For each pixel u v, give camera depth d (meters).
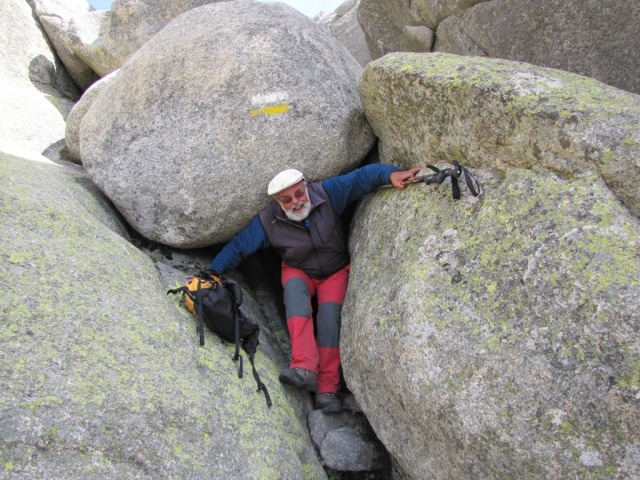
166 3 7.47
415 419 3.22
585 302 2.66
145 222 4.63
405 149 4.32
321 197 4.38
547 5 4.49
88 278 3.35
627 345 2.49
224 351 3.79
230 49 4.55
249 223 4.69
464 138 3.64
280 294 5.43
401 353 3.24
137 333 3.21
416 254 3.54
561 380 2.62
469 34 5.26
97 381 2.80
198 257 5.01
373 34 6.35
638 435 2.39
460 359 2.98
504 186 3.32
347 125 4.62
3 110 6.18
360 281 4.08
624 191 2.94
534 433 2.64
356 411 4.32
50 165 4.92
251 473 3.11
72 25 7.72
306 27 4.90
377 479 4.02
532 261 2.94
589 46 4.33
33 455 2.45
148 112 4.59
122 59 7.59
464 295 3.13
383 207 4.22
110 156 4.66
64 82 8.25
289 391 4.15
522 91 3.27
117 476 2.59
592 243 2.78
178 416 2.95
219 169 4.43
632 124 2.94
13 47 7.55
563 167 3.10
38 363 2.72
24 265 3.16
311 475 3.68
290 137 4.44
